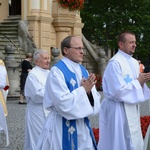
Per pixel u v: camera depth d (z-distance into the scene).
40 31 22.31
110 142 6.59
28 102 7.47
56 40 23.91
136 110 6.52
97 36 33.19
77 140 5.25
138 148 6.45
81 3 23.73
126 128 6.44
